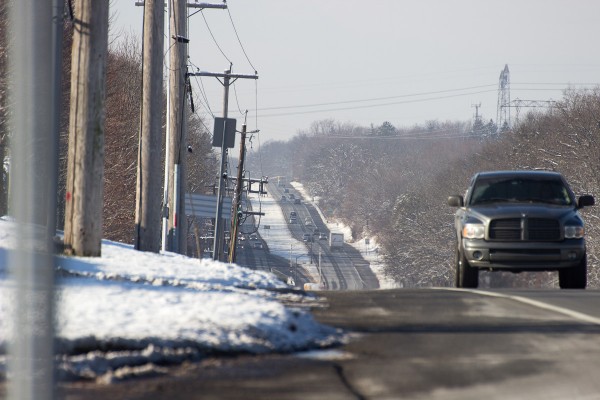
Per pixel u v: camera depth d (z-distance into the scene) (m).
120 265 48.03
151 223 70.12
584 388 21.25
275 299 39.19
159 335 24.39
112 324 26.09
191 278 44.50
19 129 17.91
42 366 16.69
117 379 21.75
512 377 22.47
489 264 53.28
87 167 52.31
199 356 24.23
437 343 27.44
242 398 20.22
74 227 52.50
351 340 27.92
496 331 29.78
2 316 26.30
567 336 28.62
